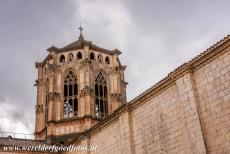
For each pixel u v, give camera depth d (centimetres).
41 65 6391
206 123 2531
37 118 5878
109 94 5897
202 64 2667
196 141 2556
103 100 5834
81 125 5356
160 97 3102
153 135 3097
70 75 5934
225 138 2347
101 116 5672
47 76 6019
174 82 2942
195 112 2611
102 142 3959
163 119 3005
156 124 3086
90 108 5450
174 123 2861
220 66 2494
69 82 5888
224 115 2388
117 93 5841
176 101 2886
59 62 6009
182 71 2820
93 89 5719
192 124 2623
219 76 2488
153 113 3156
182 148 2719
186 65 2780
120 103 5797
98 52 6153
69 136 5253
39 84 6194
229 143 2308
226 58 2450
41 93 6088
